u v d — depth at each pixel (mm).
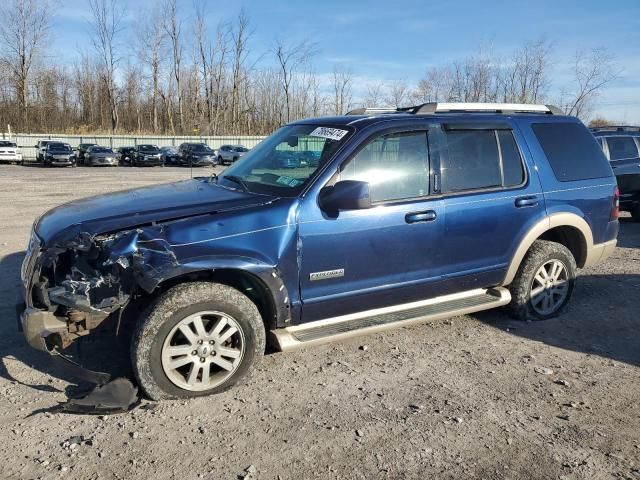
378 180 3959
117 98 62594
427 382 3777
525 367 4047
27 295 3344
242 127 63312
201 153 36250
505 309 5035
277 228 3572
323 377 3822
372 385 3721
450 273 4332
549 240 5305
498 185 4527
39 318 3281
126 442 2992
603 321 5027
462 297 4531
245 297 3520
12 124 56969
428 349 4348
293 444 3008
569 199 4914
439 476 2758
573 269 5090
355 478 2730
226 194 3896
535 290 4938
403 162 4074
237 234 3469
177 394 3424
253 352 3582
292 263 3641
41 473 2713
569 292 5137
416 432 3148
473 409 3420
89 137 45594
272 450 2949
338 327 3924
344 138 3932
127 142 46844
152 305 3309
